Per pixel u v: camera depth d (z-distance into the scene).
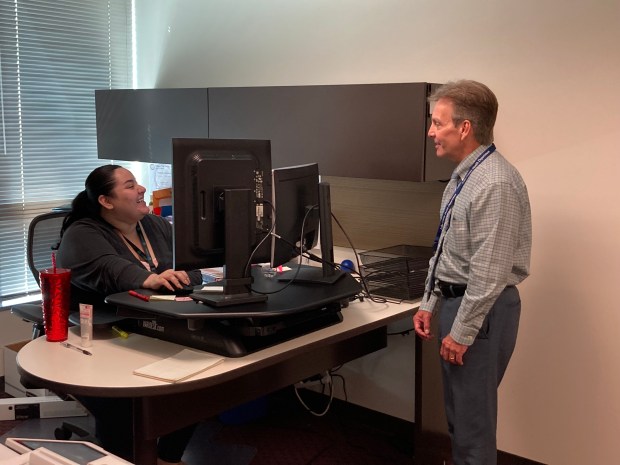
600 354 2.62
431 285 2.40
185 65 3.87
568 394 2.73
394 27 2.99
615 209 2.52
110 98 3.70
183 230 2.02
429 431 2.78
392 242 3.14
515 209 2.10
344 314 2.44
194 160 2.01
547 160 2.65
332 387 3.41
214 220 2.06
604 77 2.49
